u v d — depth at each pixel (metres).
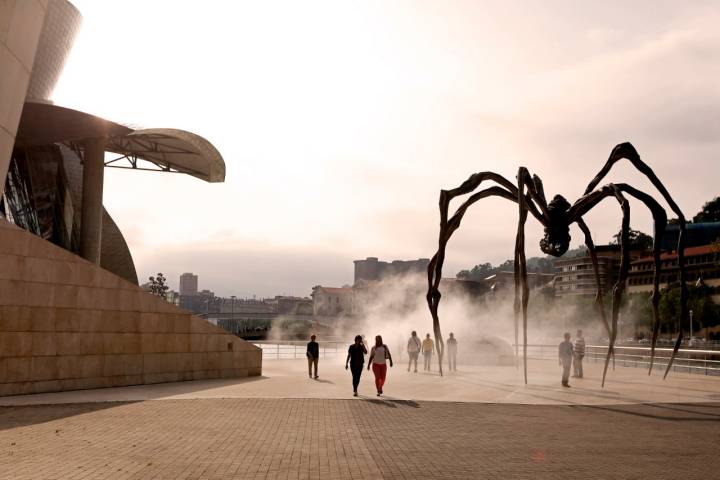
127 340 20.75
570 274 130.12
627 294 106.81
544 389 20.11
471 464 9.27
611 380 23.52
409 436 11.67
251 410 14.87
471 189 21.42
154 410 14.62
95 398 16.91
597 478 8.45
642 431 12.39
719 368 25.55
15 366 17.59
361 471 8.73
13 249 17.70
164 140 40.59
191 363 22.92
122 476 8.13
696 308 90.81
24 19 22.12
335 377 24.52
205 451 9.92
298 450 10.17
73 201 49.12
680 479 8.41
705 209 127.31
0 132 21.81
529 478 8.41
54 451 9.69
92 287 19.73
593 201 20.06
